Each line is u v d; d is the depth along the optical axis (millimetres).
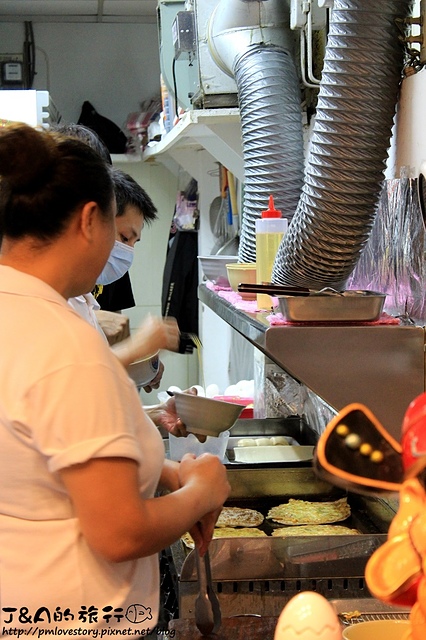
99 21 5430
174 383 5371
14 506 1178
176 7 3557
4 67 5367
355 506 2281
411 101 1895
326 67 1770
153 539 1143
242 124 2438
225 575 1537
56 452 1081
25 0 4918
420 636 880
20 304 1160
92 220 1221
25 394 1096
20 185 1173
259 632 1391
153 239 5344
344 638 1128
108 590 1200
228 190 4074
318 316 1556
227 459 2420
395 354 1544
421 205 1640
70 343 1116
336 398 1544
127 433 1107
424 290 1636
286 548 1551
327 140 1747
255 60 2395
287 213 2332
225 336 4320
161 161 4953
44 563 1173
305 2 2340
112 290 3930
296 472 2320
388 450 929
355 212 1758
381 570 902
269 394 2863
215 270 2518
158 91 5527
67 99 5484
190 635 1380
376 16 1708
